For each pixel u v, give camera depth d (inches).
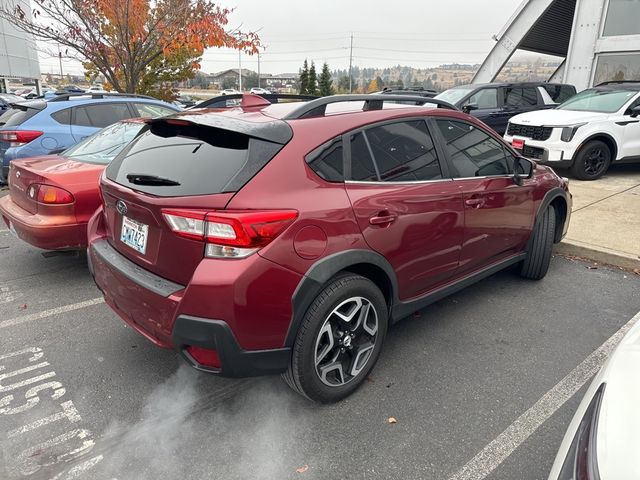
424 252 121.0
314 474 89.3
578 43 490.0
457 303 159.9
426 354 129.5
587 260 199.5
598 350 131.6
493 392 113.4
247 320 89.4
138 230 102.3
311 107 110.1
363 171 108.7
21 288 168.9
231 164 94.2
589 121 325.7
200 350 91.7
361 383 114.0
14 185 173.8
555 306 157.8
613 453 52.7
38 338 135.7
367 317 109.7
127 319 107.6
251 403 109.7
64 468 90.1
